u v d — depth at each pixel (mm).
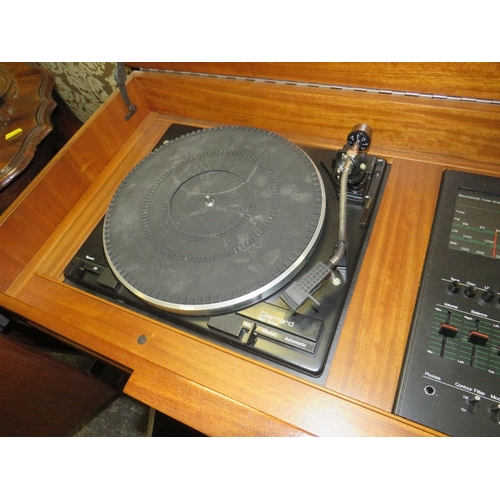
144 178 774
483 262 595
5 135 994
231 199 693
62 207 821
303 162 713
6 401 770
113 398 1420
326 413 518
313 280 575
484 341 522
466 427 483
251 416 513
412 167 749
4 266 734
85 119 1771
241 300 592
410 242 660
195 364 594
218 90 858
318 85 765
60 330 656
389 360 557
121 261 668
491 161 712
